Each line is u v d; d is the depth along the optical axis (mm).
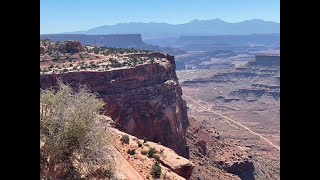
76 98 13117
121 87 56781
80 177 11391
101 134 12758
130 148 22078
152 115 59531
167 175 19828
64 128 11664
